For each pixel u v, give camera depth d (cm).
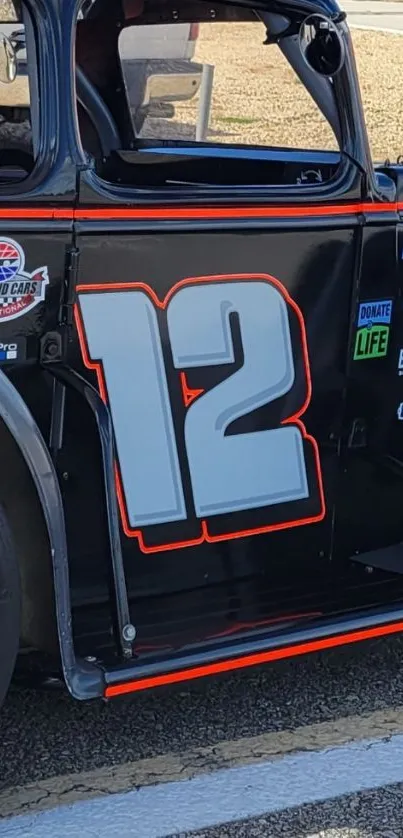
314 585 340
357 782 292
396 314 339
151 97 345
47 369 278
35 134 270
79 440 291
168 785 288
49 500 266
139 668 279
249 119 336
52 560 268
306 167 329
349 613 320
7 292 267
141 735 312
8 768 294
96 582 306
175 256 291
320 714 326
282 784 290
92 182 273
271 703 331
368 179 320
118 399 292
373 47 864
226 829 271
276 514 331
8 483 271
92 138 346
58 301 275
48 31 266
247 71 328
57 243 271
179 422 304
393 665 358
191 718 322
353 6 1423
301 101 322
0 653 262
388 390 345
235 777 292
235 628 305
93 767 295
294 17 305
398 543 365
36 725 315
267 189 304
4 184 266
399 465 354
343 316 327
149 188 284
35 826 269
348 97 312
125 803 279
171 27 332
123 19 329
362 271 326
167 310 294
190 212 290
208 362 304
